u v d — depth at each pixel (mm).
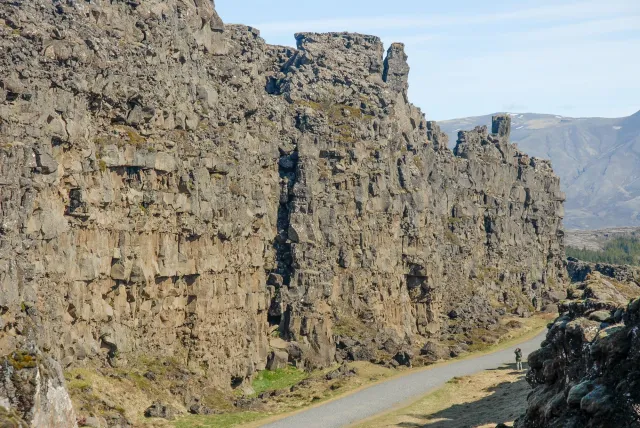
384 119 114312
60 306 65062
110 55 72750
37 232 62625
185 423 71250
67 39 67562
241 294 88750
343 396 87250
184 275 80188
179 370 77688
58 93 65812
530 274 158750
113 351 71812
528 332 131500
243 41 97250
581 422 46188
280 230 100625
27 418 53406
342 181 106375
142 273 73875
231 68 91250
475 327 128875
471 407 81625
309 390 89188
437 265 122250
